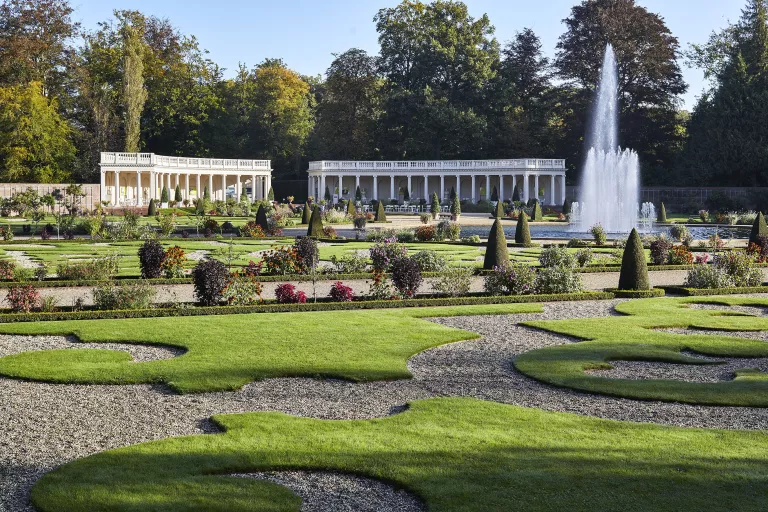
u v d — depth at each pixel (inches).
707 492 386.0
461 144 4249.5
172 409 535.5
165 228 2203.5
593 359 684.1
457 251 1765.5
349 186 4468.5
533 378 625.6
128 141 3841.0
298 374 629.0
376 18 4296.3
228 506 373.4
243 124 4407.0
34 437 475.2
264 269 1362.0
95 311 888.9
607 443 458.6
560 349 725.3
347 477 414.9
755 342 765.3
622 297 1091.3
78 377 611.2
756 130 3604.8
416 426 490.9
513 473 410.9
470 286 1212.5
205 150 4355.3
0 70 3631.9
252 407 540.4
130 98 3836.1
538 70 4402.1
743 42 3816.4
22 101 3508.9
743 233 2503.7
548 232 2508.6
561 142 4249.5
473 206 3718.0
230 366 644.7
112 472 414.0
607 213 2866.6
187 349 716.7
